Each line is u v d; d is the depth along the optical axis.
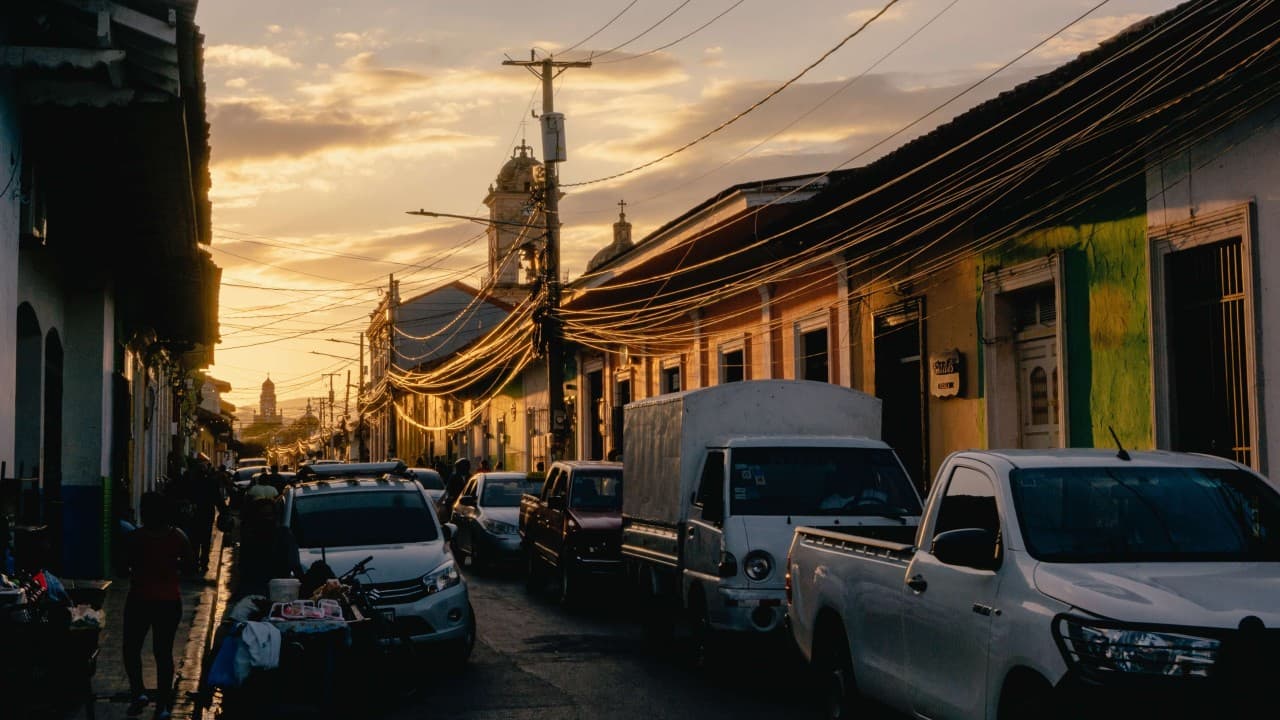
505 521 22.44
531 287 29.50
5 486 10.32
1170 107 12.16
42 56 10.38
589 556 17.02
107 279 18.94
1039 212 14.66
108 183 13.68
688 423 13.04
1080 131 12.76
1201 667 5.25
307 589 11.48
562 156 27.95
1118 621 5.45
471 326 74.12
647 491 14.26
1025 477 6.83
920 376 17.52
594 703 10.56
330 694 9.74
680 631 15.01
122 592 18.36
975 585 6.52
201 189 15.63
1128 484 6.79
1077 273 14.04
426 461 61.41
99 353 18.75
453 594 12.38
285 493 14.26
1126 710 5.31
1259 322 11.40
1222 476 6.91
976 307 16.11
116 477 21.03
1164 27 10.59
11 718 9.06
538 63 27.73
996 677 6.12
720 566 11.39
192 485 23.06
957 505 7.23
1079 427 13.98
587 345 32.44
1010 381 15.62
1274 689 5.20
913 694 7.15
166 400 42.12
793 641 9.33
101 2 10.16
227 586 20.41
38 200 12.60
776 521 11.57
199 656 12.98
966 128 13.70
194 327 26.81
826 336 21.06
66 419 18.62
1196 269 12.52
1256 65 11.02
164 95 11.02
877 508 11.84
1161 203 12.68
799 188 20.30
